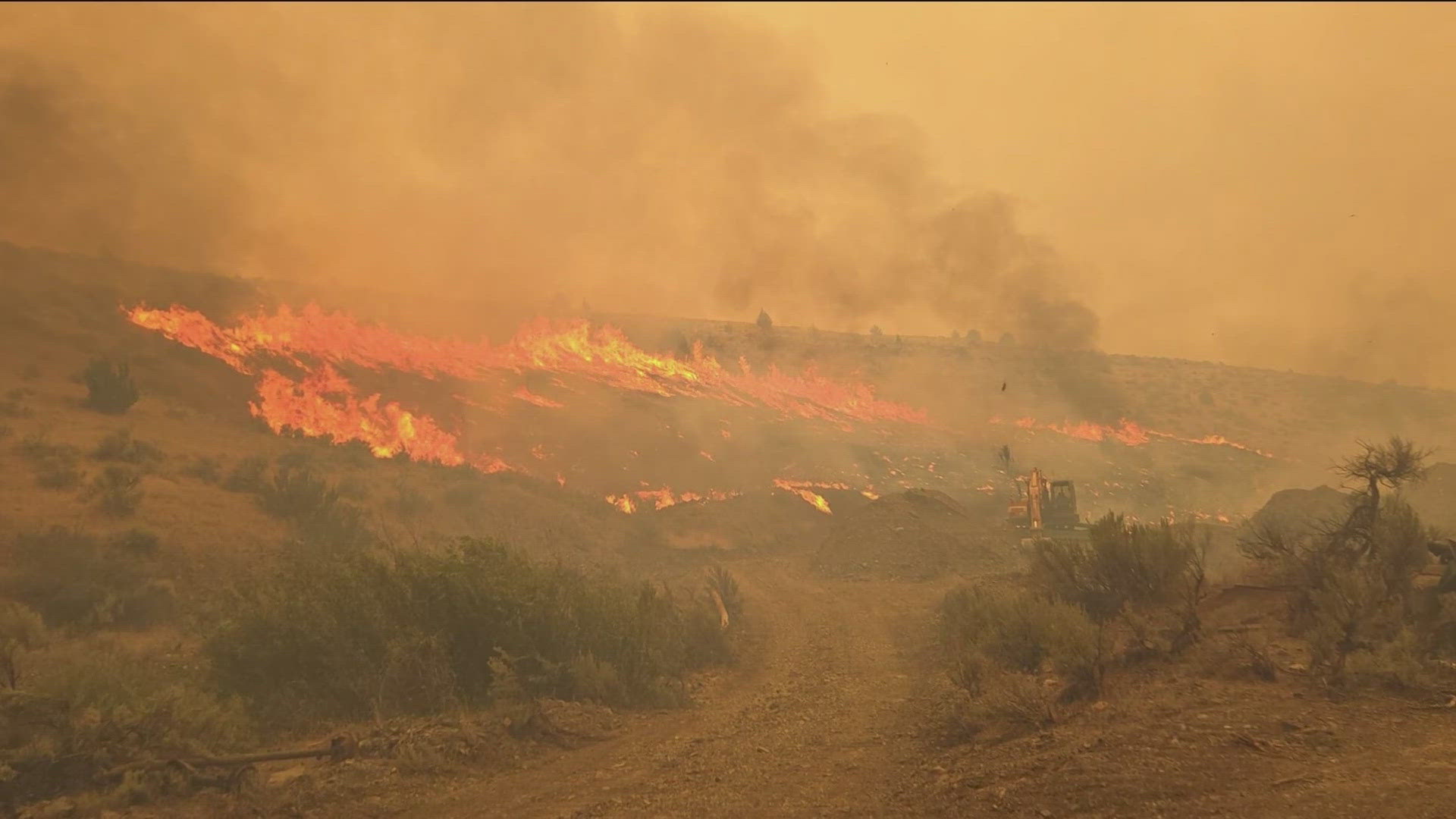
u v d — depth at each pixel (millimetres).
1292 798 6758
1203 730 8516
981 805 7371
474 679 13023
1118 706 9836
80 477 27125
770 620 22891
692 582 30344
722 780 9164
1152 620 13656
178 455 32656
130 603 20047
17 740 9609
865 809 7844
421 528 32344
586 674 13070
